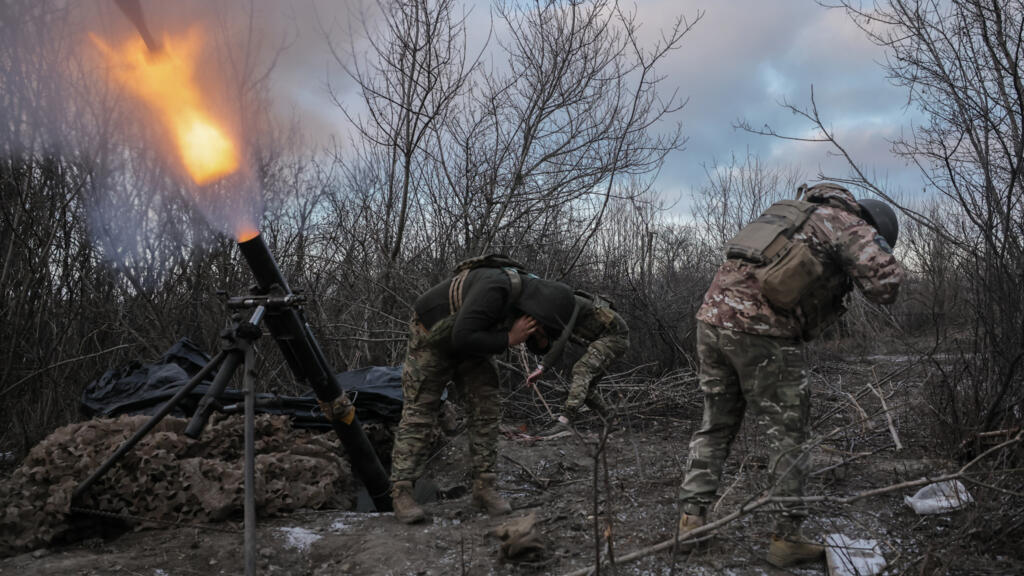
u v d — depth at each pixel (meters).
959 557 2.87
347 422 3.78
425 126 7.02
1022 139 3.94
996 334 4.17
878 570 2.76
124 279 5.65
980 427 4.03
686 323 7.47
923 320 6.65
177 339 5.82
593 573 2.74
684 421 5.83
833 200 3.03
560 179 7.30
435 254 7.10
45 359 5.08
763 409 2.95
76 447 3.57
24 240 5.00
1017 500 3.15
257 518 3.66
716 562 2.98
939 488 3.41
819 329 2.98
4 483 3.39
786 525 2.92
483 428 3.87
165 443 3.71
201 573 3.05
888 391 5.71
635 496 3.88
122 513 3.46
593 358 3.68
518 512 3.80
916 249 5.28
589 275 7.73
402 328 6.73
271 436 4.20
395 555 3.17
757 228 3.03
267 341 5.89
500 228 7.18
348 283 6.82
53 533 3.26
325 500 3.90
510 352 6.50
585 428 5.89
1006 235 4.05
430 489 4.34
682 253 9.93
